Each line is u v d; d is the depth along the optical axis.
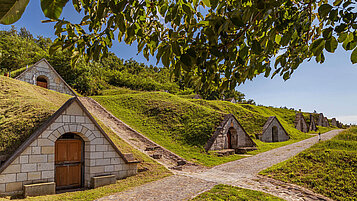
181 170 13.27
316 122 49.41
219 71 2.80
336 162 11.66
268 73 2.60
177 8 1.88
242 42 2.17
